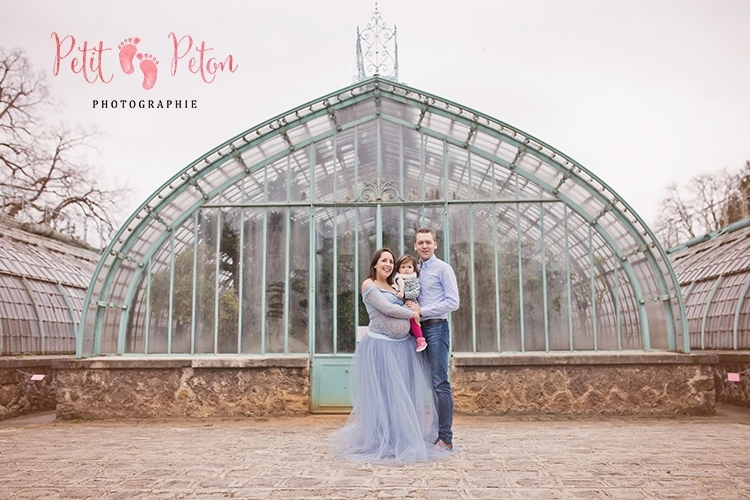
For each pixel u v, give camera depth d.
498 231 9.93
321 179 10.16
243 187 10.14
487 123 9.85
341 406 9.50
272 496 4.42
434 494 4.43
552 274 9.80
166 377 9.18
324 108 10.11
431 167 10.16
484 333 9.68
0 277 11.20
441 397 6.13
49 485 4.79
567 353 9.37
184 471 5.29
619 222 9.61
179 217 9.99
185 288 9.87
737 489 4.52
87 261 16.39
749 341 11.38
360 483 4.80
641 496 4.34
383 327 6.22
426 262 6.64
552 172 9.88
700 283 13.77
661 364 9.02
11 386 10.00
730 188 23.92
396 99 10.13
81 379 9.14
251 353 9.71
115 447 6.61
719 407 10.58
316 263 9.95
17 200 23.28
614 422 8.47
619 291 9.72
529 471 5.17
